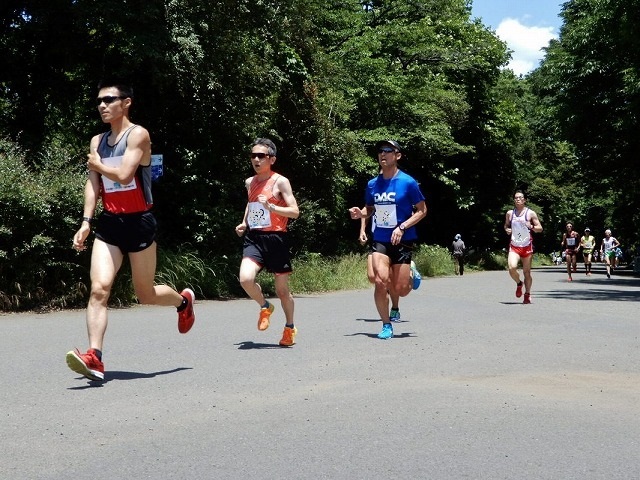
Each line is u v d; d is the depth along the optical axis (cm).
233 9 1869
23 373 629
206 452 403
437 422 473
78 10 1677
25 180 1259
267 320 805
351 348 793
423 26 3688
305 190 2550
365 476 365
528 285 1509
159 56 1656
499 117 4453
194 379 605
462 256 3669
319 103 2577
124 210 620
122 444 416
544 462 393
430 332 951
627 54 2436
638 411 512
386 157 891
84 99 1981
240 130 1980
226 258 1753
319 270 2136
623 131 3328
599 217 6397
